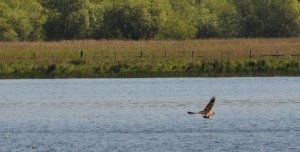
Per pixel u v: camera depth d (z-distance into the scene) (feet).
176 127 161.07
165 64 266.77
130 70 265.34
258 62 263.29
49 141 146.92
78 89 237.25
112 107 195.31
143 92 226.99
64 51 318.45
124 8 477.77
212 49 316.81
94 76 264.93
